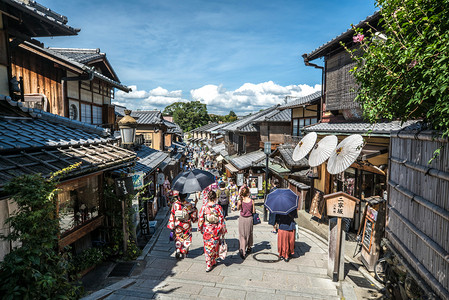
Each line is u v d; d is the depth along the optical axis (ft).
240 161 68.33
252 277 19.71
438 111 10.11
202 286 17.98
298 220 37.60
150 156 48.65
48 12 24.13
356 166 29.81
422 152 12.61
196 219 23.88
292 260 23.11
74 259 19.61
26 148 15.60
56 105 31.14
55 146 17.97
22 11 21.29
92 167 17.70
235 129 80.33
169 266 21.93
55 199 14.82
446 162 10.41
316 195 36.42
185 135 326.44
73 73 33.40
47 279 12.05
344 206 18.75
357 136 21.34
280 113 70.33
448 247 9.99
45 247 12.51
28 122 21.39
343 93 33.32
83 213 20.79
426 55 9.61
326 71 37.58
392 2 11.45
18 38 24.45
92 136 24.41
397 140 15.97
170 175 74.59
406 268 13.50
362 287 18.20
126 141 29.40
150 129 82.94
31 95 27.86
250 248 24.67
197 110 301.84
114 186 23.95
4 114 20.18
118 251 23.17
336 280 19.01
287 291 17.24
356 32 13.58
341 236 18.98
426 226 11.89
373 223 20.53
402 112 12.64
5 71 22.24
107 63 40.37
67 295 14.03
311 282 18.92
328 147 24.38
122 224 23.22
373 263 20.02
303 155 26.94
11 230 13.33
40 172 13.80
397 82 11.57
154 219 40.11
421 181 12.57
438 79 9.23
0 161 13.35
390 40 12.09
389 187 17.04
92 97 38.58
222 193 37.27
